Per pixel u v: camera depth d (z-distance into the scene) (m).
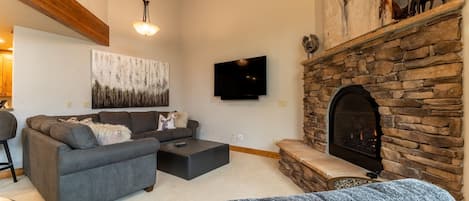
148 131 4.38
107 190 2.17
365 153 2.19
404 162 1.70
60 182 1.87
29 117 3.26
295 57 3.74
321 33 3.31
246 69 4.29
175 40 5.48
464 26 1.35
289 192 2.55
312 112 3.10
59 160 1.85
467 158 1.35
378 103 1.94
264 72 4.03
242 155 4.19
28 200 2.33
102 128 2.28
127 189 2.32
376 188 0.64
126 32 4.53
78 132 1.96
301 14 3.67
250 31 4.33
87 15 3.46
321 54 2.77
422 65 1.56
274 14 3.99
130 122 4.25
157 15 5.09
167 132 4.25
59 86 3.60
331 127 2.74
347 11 2.66
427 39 1.52
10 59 4.64
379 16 2.16
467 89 1.34
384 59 1.87
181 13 5.55
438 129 1.47
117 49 4.39
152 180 2.56
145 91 4.84
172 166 3.11
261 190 2.61
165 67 5.24
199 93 5.26
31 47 3.30
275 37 3.98
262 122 4.19
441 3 1.55
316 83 3.00
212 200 2.36
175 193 2.53
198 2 5.20
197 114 5.31
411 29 1.63
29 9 2.52
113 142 2.29
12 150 3.16
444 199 0.62
